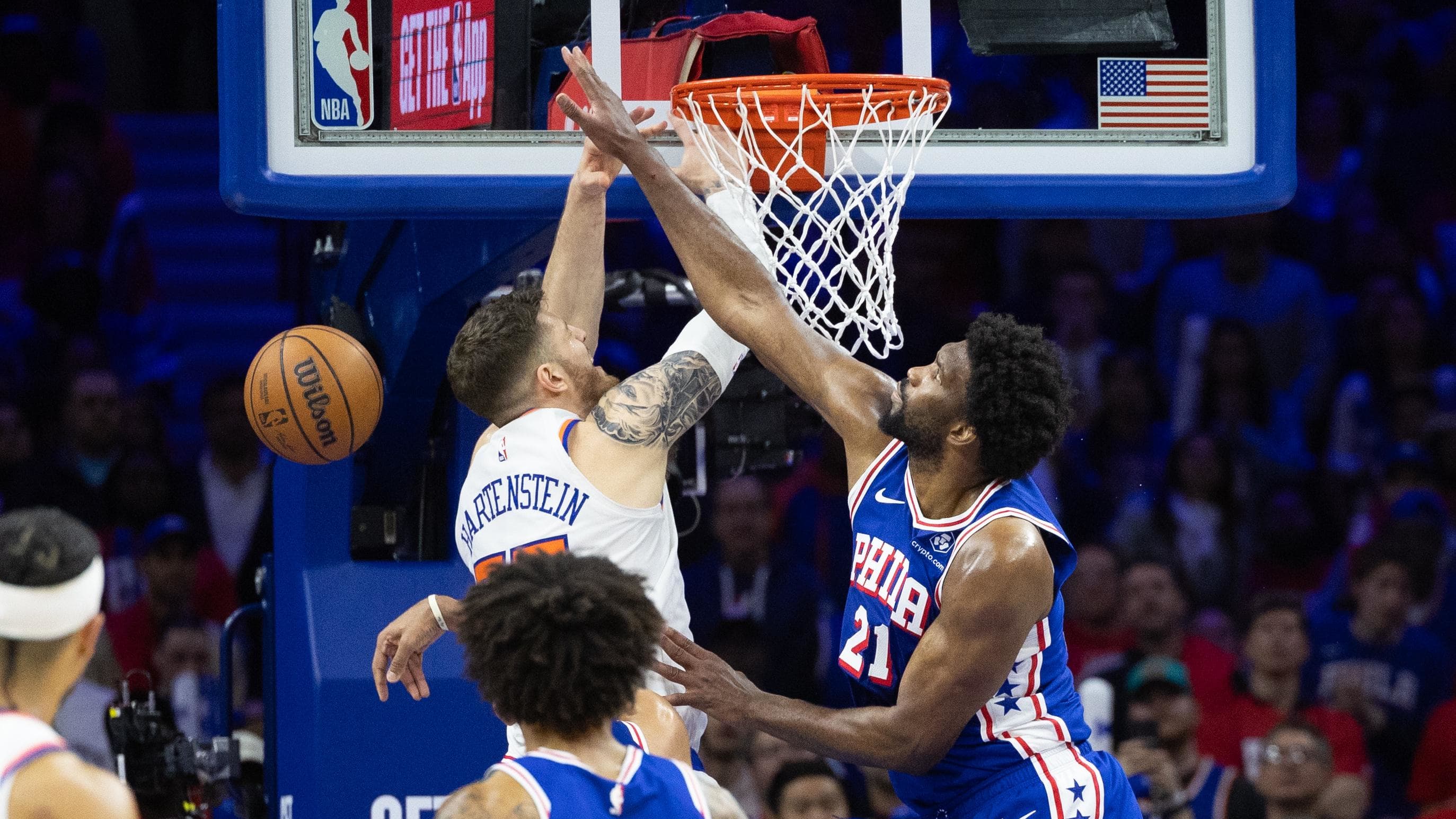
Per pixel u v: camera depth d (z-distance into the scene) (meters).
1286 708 17.06
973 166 10.23
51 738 6.79
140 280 24.23
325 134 9.77
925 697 8.19
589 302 9.47
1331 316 22.22
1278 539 20.23
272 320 25.38
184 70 26.56
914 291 22.69
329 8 9.81
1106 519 20.39
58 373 22.42
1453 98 24.28
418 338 10.95
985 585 8.09
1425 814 16.84
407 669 8.73
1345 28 24.84
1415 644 17.66
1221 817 15.20
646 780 6.62
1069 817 8.50
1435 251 23.70
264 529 15.59
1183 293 22.16
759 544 18.08
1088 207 10.24
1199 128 10.45
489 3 10.25
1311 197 23.39
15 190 24.38
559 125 10.22
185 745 12.62
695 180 9.82
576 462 8.52
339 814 10.77
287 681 11.59
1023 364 8.20
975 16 10.44
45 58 24.97
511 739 8.83
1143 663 15.37
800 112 9.72
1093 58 11.18
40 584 6.89
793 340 8.87
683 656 8.41
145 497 20.47
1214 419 21.56
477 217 9.90
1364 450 21.72
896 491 8.70
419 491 12.21
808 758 15.45
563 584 6.62
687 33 10.27
